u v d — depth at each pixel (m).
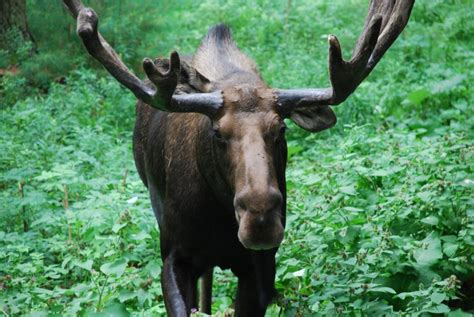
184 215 9.35
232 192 8.47
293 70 19.50
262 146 8.09
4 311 10.00
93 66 21.64
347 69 8.51
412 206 10.67
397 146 13.02
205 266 9.68
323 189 11.69
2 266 11.31
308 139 16.97
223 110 8.44
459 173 11.35
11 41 21.41
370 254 10.04
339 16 24.86
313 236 10.45
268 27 24.70
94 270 11.15
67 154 16.08
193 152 9.27
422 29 22.27
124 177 14.02
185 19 26.44
